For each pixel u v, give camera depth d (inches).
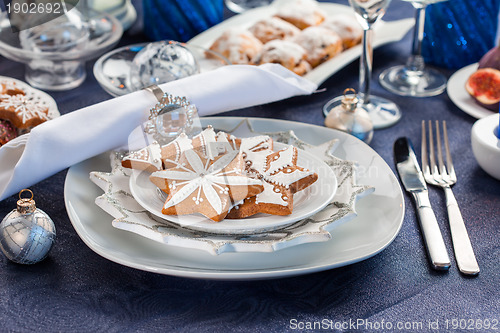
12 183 28.3
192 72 34.2
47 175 28.9
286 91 32.6
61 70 36.6
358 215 27.3
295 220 25.9
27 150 28.2
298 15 40.6
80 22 36.1
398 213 27.0
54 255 27.0
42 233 26.3
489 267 26.7
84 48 35.9
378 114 34.5
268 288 26.0
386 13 45.4
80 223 26.6
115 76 34.9
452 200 29.0
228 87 31.4
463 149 32.4
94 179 27.6
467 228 28.3
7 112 30.6
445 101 35.9
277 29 39.0
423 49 39.2
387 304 25.6
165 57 33.7
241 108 32.6
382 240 26.1
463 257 26.7
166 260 25.5
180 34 40.6
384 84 37.2
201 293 25.9
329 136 30.7
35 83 36.3
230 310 25.4
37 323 24.8
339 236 26.5
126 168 28.0
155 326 24.8
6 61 38.6
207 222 25.9
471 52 38.3
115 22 38.5
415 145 32.7
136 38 41.3
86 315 25.1
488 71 34.4
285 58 35.6
